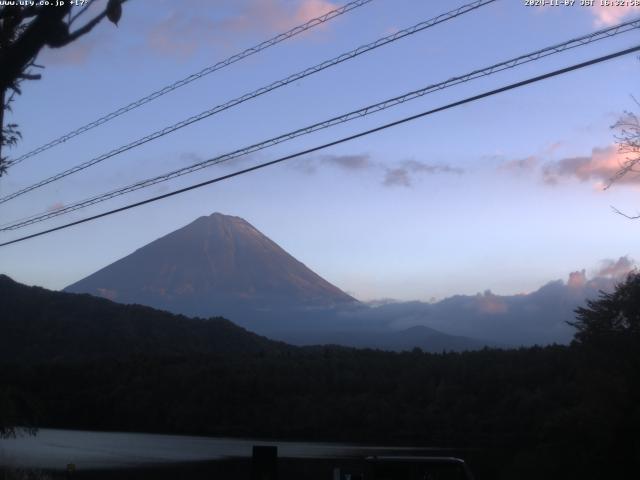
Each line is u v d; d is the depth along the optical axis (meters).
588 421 32.22
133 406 77.88
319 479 33.56
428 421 59.56
